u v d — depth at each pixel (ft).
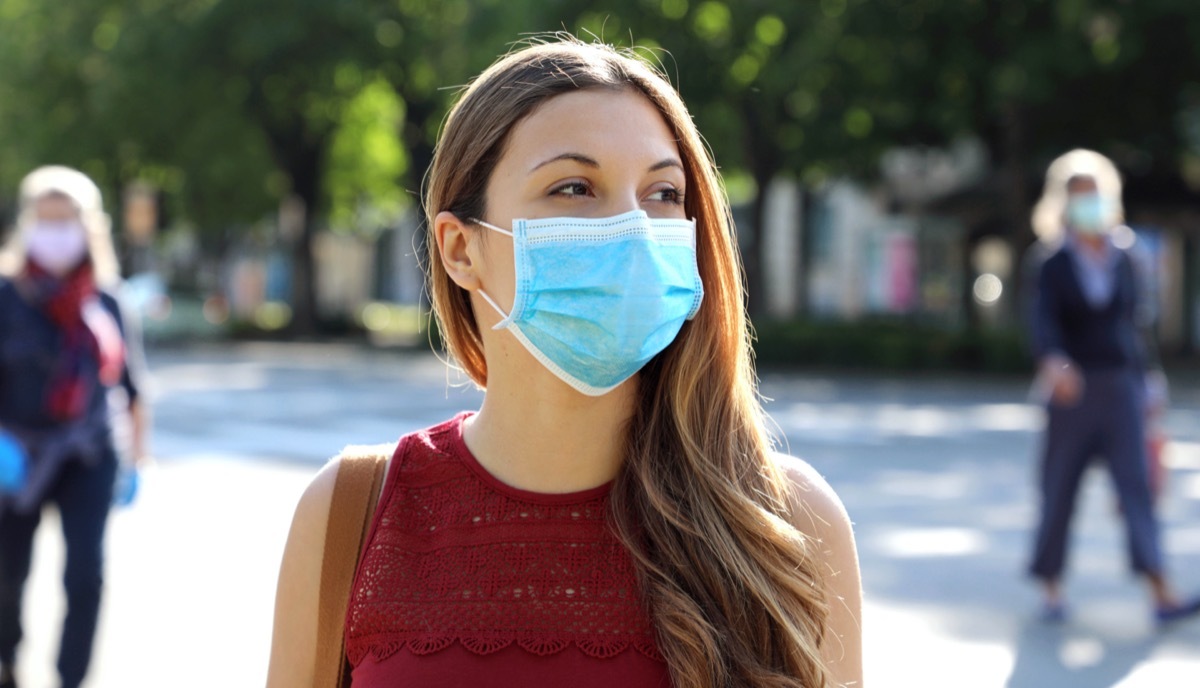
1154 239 88.74
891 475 36.09
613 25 72.28
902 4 68.03
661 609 5.51
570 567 5.67
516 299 5.81
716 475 5.87
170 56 94.02
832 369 80.07
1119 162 83.71
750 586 5.67
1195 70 68.85
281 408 54.08
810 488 6.19
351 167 121.80
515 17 72.59
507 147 5.98
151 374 74.84
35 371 15.48
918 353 77.25
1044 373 21.22
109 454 15.98
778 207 121.39
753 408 6.20
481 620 5.57
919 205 91.30
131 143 106.22
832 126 76.79
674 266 5.90
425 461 6.05
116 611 20.81
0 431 15.43
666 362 6.13
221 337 114.83
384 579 5.76
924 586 23.32
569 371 5.82
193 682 17.25
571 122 5.89
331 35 94.58
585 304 5.76
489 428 6.00
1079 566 25.23
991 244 110.63
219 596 21.84
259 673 17.70
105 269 16.51
